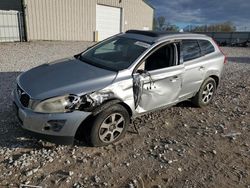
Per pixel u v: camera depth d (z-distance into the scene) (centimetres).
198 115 572
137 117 489
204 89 596
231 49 2777
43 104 352
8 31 1669
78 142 409
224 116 582
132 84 415
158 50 476
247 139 480
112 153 390
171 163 380
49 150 380
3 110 497
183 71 507
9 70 845
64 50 1496
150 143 430
